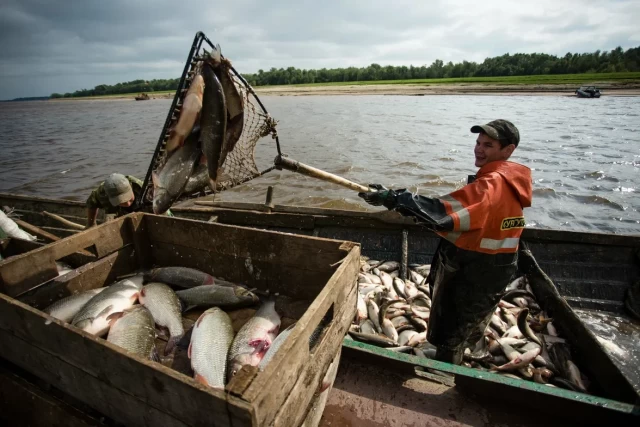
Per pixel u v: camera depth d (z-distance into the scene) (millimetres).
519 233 3037
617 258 5266
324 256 3127
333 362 2691
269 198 6902
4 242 4707
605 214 10609
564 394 2686
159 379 1706
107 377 1971
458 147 20078
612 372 3197
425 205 2891
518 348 4078
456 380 2973
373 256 6164
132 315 3139
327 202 11914
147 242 4082
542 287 4523
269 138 23906
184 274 3691
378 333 4422
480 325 3475
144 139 27250
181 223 3771
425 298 5004
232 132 3510
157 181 3537
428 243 6016
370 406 2869
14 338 2404
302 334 1894
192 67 3336
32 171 17125
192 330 2975
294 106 52781
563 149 18969
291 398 1858
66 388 2303
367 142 22016
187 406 1665
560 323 4211
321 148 20422
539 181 13578
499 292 3205
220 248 3676
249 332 2943
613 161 16250
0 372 2674
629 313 4926
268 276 3531
